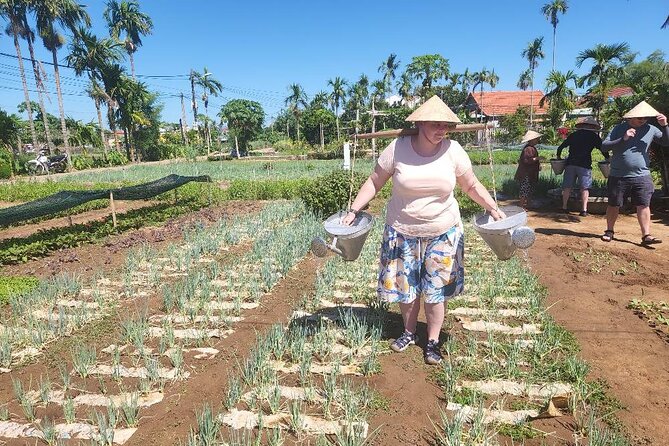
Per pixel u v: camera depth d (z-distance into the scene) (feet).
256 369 10.88
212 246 23.48
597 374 10.51
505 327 13.16
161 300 16.46
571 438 8.41
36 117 180.04
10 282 17.95
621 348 11.71
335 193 30.40
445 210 10.83
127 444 8.63
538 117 139.23
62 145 163.12
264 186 46.60
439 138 10.10
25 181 75.92
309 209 31.78
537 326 13.17
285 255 20.11
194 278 17.42
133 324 13.37
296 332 12.75
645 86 39.70
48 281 18.38
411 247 11.16
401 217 11.03
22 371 11.66
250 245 24.68
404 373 10.91
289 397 10.00
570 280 17.02
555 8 165.07
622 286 16.15
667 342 11.96
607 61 89.40
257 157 148.05
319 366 11.29
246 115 160.56
